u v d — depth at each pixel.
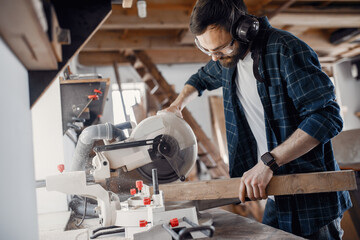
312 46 5.86
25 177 0.65
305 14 4.61
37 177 1.97
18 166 0.59
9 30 0.48
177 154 1.27
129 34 5.31
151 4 4.29
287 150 1.11
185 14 4.41
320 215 1.23
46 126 2.00
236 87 1.49
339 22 4.80
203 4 1.17
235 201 1.25
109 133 1.22
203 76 1.74
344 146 2.62
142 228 1.00
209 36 1.20
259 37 1.29
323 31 5.88
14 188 0.56
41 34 0.49
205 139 5.42
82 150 1.31
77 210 1.60
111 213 1.04
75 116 2.15
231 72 1.45
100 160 1.17
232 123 1.52
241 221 1.17
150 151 1.24
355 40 5.92
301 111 1.22
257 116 1.44
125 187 1.27
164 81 5.49
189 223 0.89
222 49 1.24
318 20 4.70
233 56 1.29
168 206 1.08
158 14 4.34
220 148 6.73
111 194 1.10
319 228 1.23
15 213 0.55
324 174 1.14
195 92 1.72
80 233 1.10
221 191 1.13
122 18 4.26
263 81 1.29
